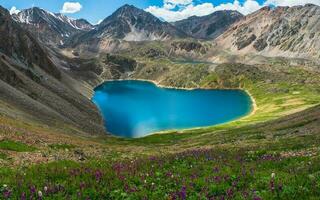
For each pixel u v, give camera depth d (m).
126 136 179.62
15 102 134.12
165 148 74.50
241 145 53.75
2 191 16.64
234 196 16.17
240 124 182.75
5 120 77.81
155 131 190.12
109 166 23.59
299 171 20.19
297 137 55.47
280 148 38.81
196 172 21.30
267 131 86.75
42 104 159.50
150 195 16.48
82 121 179.88
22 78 188.12
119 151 59.38
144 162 25.70
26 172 21.36
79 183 17.80
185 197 15.98
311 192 15.85
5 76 170.25
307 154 27.98
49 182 18.28
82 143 73.00
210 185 17.31
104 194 16.75
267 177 18.48
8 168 24.86
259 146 44.66
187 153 31.23
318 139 45.56
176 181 18.72
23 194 15.65
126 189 17.38
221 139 85.19
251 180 18.94
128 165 24.12
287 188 16.14
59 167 23.14
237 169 21.45
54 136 76.19
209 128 173.62
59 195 16.11
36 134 65.06
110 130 191.88
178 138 133.12
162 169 22.64
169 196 15.99
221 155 29.45
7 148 42.09
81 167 22.84
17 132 57.38
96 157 43.56
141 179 19.09
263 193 16.09
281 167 22.58
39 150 44.12
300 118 98.19
